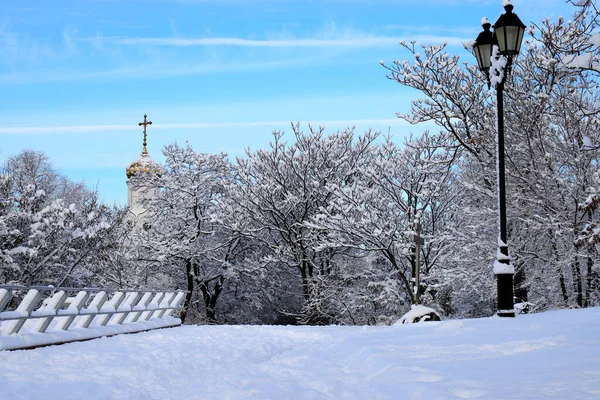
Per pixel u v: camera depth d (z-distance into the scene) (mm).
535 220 21859
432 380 5988
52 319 12766
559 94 20562
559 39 20562
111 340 12586
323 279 36094
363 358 8469
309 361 9195
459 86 25672
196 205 42750
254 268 41469
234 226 37656
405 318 16312
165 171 44344
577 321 11000
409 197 32469
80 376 7852
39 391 6715
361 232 30688
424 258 31203
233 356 10672
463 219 29516
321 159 38875
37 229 31594
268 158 38469
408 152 32531
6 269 31078
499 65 14438
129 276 41344
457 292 27594
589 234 9492
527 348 7906
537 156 21797
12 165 58969
